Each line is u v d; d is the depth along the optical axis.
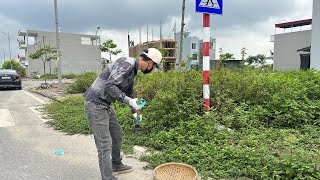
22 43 50.91
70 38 51.94
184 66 8.76
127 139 4.81
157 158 3.86
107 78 2.98
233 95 5.76
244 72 6.91
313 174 2.90
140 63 3.02
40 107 9.09
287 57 33.34
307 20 32.81
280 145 3.86
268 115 5.14
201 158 3.69
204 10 4.64
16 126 6.30
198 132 4.50
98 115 2.96
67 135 5.43
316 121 4.95
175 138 4.45
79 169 3.73
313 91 5.82
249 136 4.22
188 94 5.43
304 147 3.83
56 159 4.10
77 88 13.24
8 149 4.58
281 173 3.05
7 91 16.03
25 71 47.44
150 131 5.08
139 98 2.94
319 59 14.19
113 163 3.51
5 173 3.61
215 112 5.18
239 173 3.24
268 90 5.68
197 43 41.16
